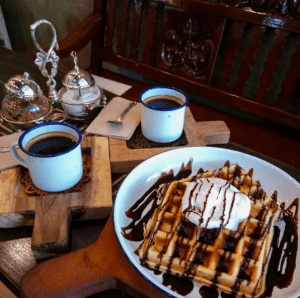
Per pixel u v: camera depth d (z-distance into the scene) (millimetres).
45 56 496
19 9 1386
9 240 337
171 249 308
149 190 385
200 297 286
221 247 316
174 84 818
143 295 291
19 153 408
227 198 327
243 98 738
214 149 420
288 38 644
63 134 390
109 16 873
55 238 312
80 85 501
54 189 364
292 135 707
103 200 357
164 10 772
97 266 296
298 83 656
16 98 497
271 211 342
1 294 614
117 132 471
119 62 899
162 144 464
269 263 311
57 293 275
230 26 705
